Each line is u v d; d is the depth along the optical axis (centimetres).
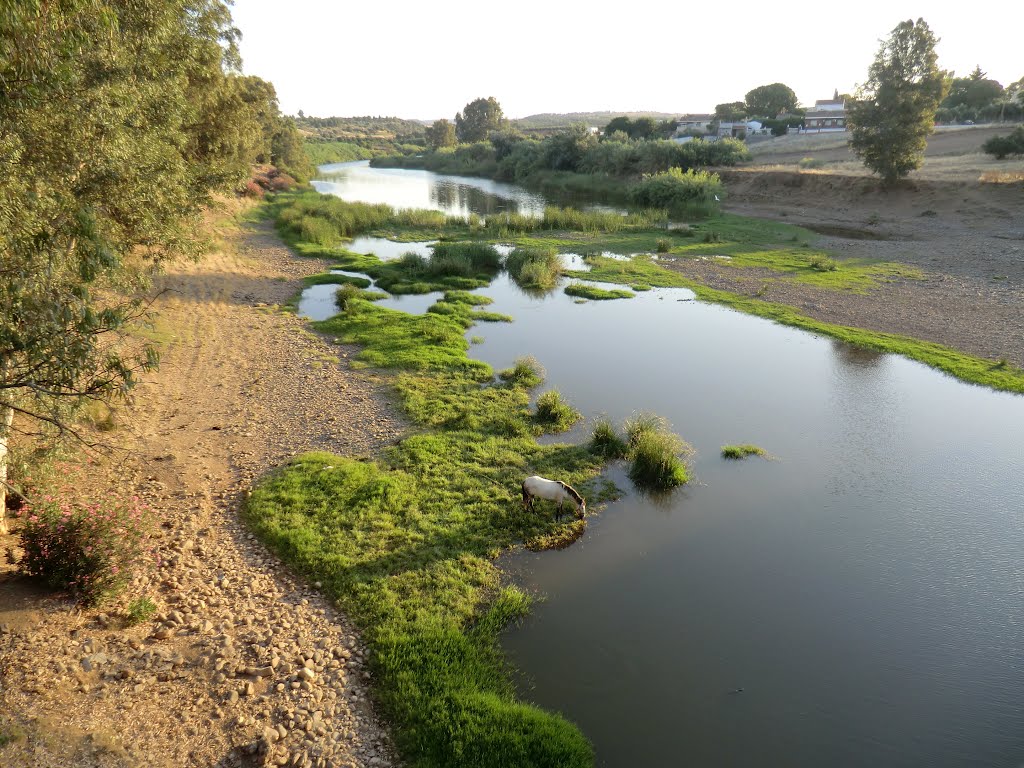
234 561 1123
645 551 1242
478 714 827
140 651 865
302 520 1248
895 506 1414
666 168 8294
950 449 1667
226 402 1825
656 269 3791
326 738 778
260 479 1416
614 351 2420
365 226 5200
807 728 860
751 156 8381
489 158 12394
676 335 2619
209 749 737
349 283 3325
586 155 9650
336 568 1112
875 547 1270
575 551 1233
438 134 16775
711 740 834
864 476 1539
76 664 809
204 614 971
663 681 931
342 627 983
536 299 3209
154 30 1497
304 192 7400
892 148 5500
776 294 3189
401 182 10400
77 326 748
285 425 1698
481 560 1177
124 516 1020
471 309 2933
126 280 1333
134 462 1423
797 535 1305
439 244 4575
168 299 2784
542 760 761
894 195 5666
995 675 959
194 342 2311
